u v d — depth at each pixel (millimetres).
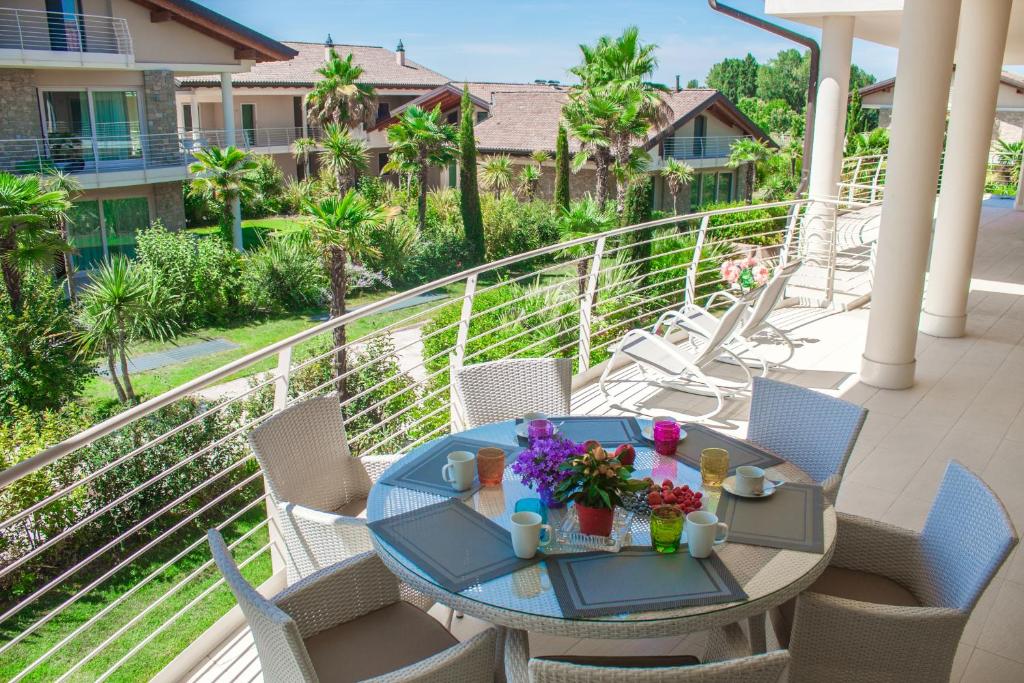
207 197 22781
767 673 1678
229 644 3023
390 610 2559
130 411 2443
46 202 14828
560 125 24562
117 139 20250
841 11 8039
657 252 16750
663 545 2273
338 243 16781
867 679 2285
